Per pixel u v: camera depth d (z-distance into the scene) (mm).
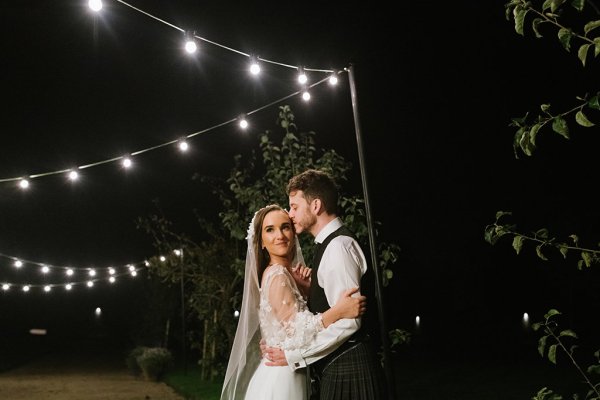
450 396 9867
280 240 3453
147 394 12352
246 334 3582
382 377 2977
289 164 6320
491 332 21172
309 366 3113
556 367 12789
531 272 19984
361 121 4305
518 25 2281
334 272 2941
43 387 13828
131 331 22297
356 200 5520
